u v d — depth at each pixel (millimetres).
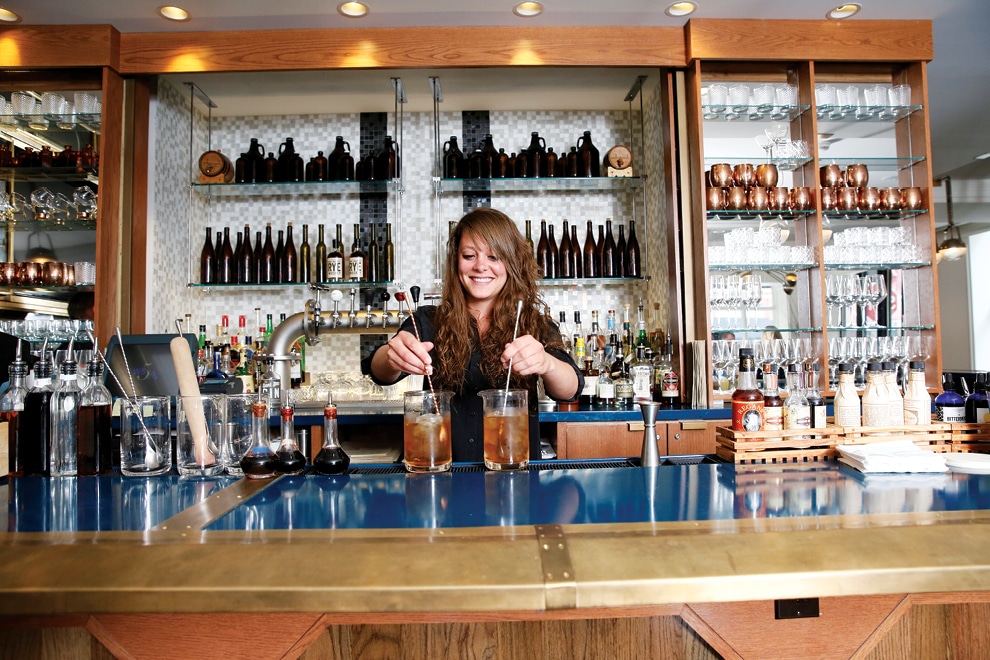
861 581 795
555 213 3852
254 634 941
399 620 943
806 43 3162
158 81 3307
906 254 3266
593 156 3738
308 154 3855
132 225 3172
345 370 3771
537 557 807
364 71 3285
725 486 1159
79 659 994
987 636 1034
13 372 1444
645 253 3785
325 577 776
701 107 3170
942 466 1254
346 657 984
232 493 1146
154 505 1075
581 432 2955
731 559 811
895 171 3352
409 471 1336
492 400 1354
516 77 3422
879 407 1469
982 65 3547
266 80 3387
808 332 3275
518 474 1293
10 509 1058
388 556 810
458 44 3160
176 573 792
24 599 779
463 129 3885
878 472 1253
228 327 3783
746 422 1421
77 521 975
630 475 1273
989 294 7332
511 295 1814
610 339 3566
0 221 3180
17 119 3156
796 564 804
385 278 3781
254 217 3836
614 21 3160
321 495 1126
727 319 3236
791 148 3240
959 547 842
